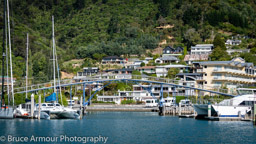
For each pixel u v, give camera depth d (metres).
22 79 139.62
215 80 145.00
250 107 89.00
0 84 119.31
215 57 194.12
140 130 75.56
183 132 72.56
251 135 68.81
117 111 132.12
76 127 78.31
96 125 82.81
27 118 89.31
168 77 164.62
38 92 114.94
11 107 87.81
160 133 71.56
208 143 61.22
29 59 174.25
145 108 133.50
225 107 89.06
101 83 160.12
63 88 153.75
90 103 140.00
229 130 75.00
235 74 148.00
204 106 93.62
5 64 143.62
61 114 91.12
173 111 113.31
